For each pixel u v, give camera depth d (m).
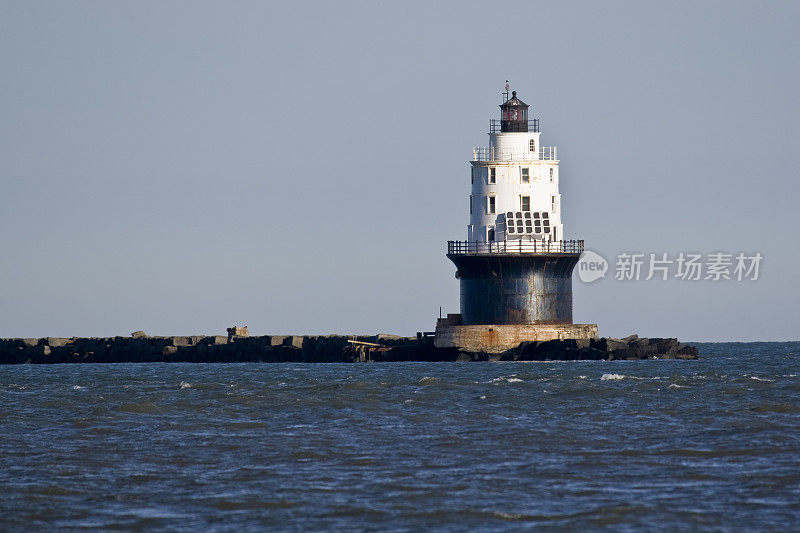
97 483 147.75
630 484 144.62
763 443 170.62
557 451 168.12
